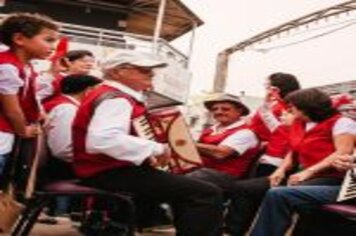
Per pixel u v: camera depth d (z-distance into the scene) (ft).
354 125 13.62
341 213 12.37
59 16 59.47
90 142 11.31
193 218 11.52
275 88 16.94
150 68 12.01
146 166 11.73
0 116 11.48
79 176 11.81
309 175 13.41
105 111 11.41
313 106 13.96
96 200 15.85
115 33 48.08
